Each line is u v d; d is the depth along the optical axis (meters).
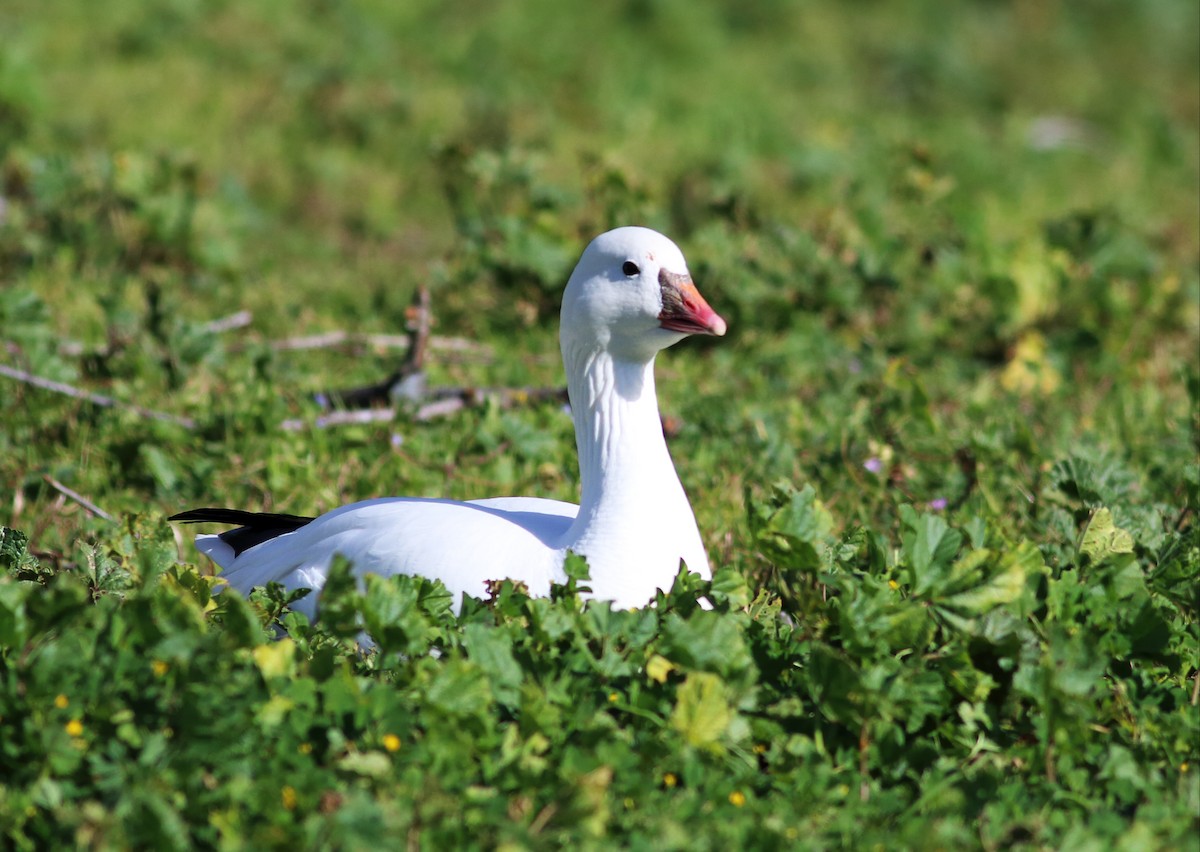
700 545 7.68
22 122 18.27
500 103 22.80
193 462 10.28
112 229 15.62
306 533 7.93
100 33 23.70
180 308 14.01
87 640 6.14
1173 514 9.43
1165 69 32.88
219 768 5.66
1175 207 23.86
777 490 7.29
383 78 23.08
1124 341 14.83
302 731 5.89
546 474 10.41
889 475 10.54
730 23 31.05
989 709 6.53
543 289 14.91
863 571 7.28
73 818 5.29
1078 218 16.81
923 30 32.16
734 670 6.24
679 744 5.97
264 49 23.55
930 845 5.36
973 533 7.11
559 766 5.88
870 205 17.34
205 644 5.87
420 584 6.75
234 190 17.58
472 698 5.93
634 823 5.61
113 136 19.38
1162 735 6.44
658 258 7.39
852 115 26.39
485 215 15.64
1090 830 5.67
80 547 7.86
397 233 18.70
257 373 11.79
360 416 11.27
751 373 13.41
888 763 6.28
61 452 10.52
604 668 6.34
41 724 5.80
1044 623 6.85
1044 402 13.13
